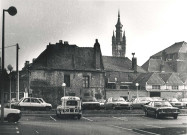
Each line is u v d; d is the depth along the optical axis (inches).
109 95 2439.7
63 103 1183.6
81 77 2274.9
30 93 2148.1
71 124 970.7
